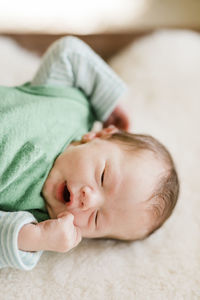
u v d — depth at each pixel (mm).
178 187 847
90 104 1074
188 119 1352
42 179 749
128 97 1430
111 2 2012
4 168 701
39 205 753
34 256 677
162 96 1440
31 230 654
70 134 871
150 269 759
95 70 1019
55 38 1742
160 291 711
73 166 771
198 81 1492
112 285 710
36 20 1903
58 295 674
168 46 1605
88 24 1989
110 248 805
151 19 2090
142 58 1583
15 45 1570
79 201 736
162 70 1523
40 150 750
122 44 1815
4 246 624
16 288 671
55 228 671
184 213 924
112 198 753
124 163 789
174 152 1170
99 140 844
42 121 814
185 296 707
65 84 1031
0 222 638
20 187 724
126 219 764
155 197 782
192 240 849
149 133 1242
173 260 789
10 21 1874
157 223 801
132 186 764
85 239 822
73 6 1947
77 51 989
